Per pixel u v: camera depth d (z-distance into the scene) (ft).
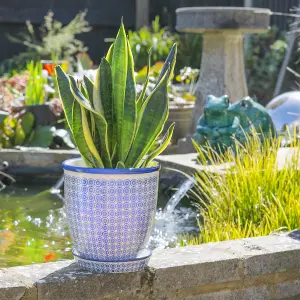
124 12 50.11
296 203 14.52
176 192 19.58
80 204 9.98
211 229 14.94
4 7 47.83
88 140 10.03
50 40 43.73
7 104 26.84
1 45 48.29
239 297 11.15
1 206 19.13
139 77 31.50
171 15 50.01
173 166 20.40
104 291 10.03
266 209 14.83
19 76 31.81
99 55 50.19
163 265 10.50
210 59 28.19
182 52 45.24
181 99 28.96
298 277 11.66
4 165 22.86
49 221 17.47
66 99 10.55
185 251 11.32
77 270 10.18
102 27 50.14
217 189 16.71
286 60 38.24
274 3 44.21
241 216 15.42
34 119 27.17
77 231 10.12
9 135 26.03
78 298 9.86
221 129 20.94
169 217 18.16
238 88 28.35
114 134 10.36
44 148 26.18
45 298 9.64
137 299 10.30
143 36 44.70
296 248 11.57
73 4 49.24
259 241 11.99
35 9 48.62
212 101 21.25
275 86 40.22
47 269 10.22
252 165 16.94
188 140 25.46
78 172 9.94
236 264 11.00
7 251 14.69
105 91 10.27
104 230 9.94
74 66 42.65
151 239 15.93
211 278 10.80
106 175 9.84
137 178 9.95
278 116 25.14
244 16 26.73
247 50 41.68
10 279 9.71
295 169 16.47
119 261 10.07
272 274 11.37
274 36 42.63
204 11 26.73
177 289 10.58
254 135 18.35
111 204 9.87
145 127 10.41
